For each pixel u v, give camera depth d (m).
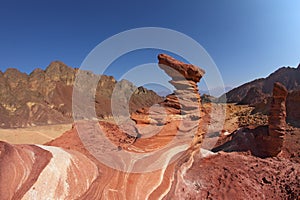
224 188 10.12
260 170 12.48
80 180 7.96
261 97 79.06
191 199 8.98
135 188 8.15
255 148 23.94
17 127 60.88
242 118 43.62
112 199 7.35
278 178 11.70
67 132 16.25
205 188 9.97
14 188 6.29
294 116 36.19
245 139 25.17
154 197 8.08
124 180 8.50
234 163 13.13
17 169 6.86
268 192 10.47
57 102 87.31
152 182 8.77
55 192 6.92
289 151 23.28
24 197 6.20
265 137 23.08
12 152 7.36
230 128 36.25
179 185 9.48
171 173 9.70
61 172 7.76
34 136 46.44
